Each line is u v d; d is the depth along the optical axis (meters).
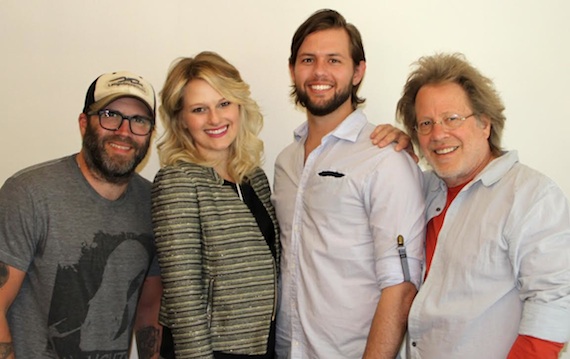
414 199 1.58
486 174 1.44
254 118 1.82
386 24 2.12
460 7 2.09
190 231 1.56
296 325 1.69
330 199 1.64
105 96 1.58
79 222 1.56
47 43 2.32
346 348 1.62
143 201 1.73
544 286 1.26
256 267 1.64
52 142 2.35
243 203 1.70
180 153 1.70
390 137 1.64
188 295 1.52
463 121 1.47
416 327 1.48
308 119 1.84
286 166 1.85
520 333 1.28
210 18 2.24
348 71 1.74
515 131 2.10
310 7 2.17
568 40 2.04
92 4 2.29
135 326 1.85
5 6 2.33
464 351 1.37
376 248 1.57
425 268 1.57
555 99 2.07
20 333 1.55
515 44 2.07
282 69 2.21
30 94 2.34
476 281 1.37
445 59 1.58
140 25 2.27
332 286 1.63
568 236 1.28
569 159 2.08
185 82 1.69
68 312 1.53
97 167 1.58
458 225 1.47
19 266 1.50
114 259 1.61
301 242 1.71
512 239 1.32
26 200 1.51
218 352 1.58
